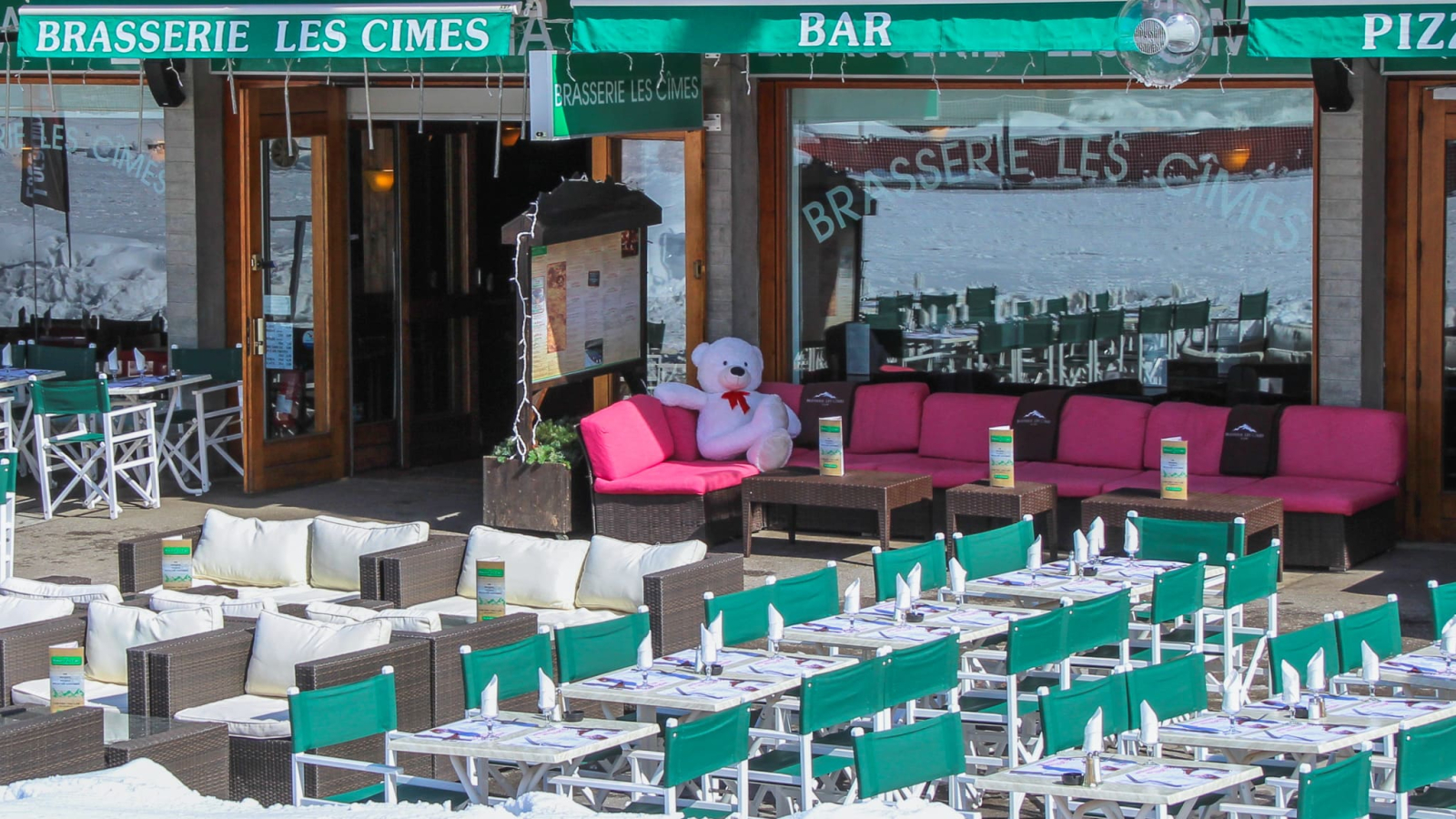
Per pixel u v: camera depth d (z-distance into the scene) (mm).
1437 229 47406
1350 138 46656
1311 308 48406
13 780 27781
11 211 61156
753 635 33000
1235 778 24359
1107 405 49094
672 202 54219
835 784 30594
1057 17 40812
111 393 55594
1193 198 49469
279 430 58000
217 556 41219
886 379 53156
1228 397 49656
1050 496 45750
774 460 49188
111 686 34531
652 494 47875
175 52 46812
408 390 61125
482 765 27172
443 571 39312
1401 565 45562
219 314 59281
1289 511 44969
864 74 51656
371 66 56031
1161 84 36969
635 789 25797
